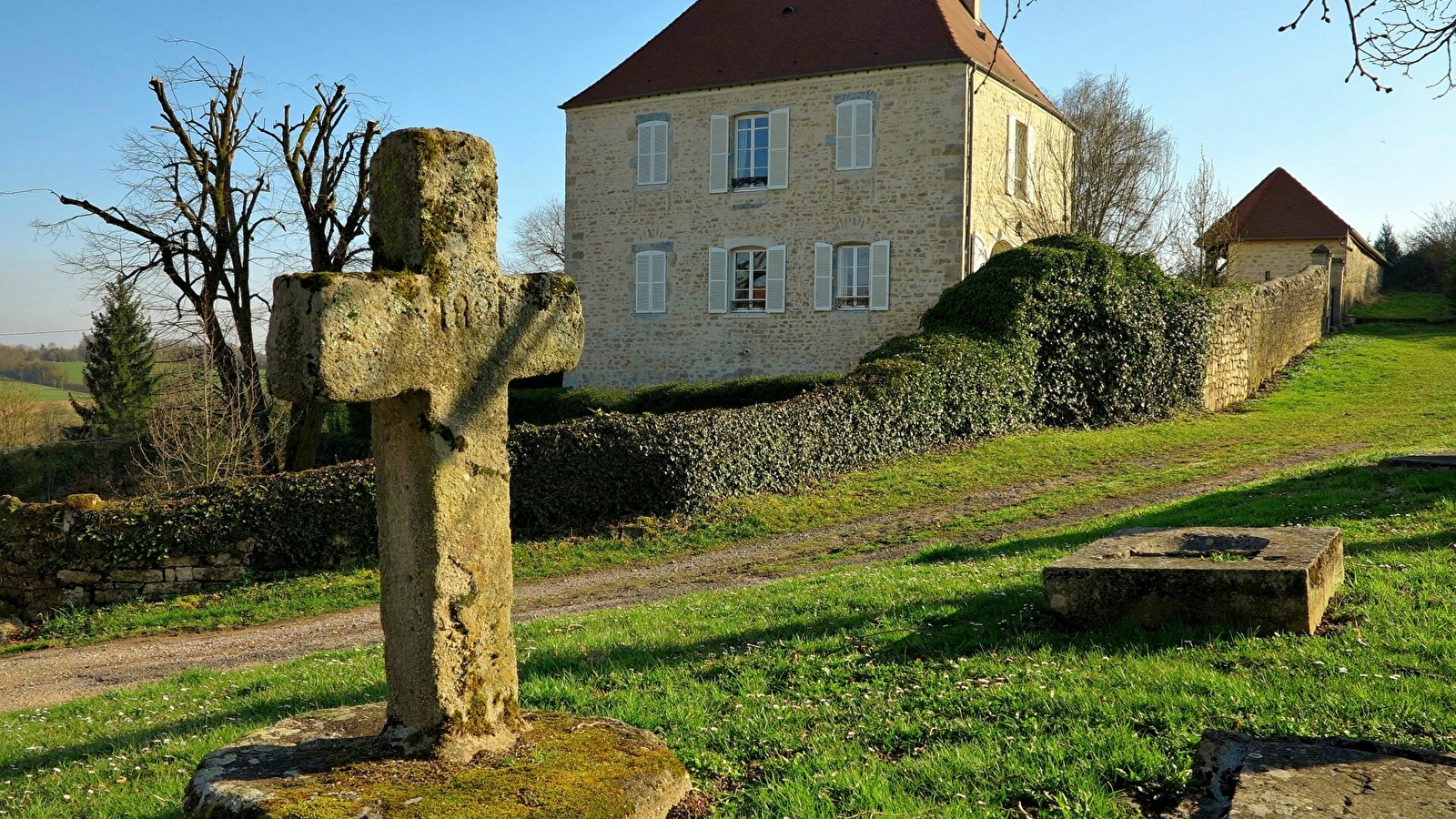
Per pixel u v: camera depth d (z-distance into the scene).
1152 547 7.19
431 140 3.89
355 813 3.40
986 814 3.88
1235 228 37.69
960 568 9.43
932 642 6.45
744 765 4.66
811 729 5.06
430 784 3.64
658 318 27.02
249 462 21.78
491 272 4.08
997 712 5.03
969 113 23.86
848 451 17.52
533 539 14.92
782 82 25.44
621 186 27.28
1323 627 6.07
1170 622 6.23
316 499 14.15
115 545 13.88
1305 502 10.62
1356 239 41.84
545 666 6.73
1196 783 3.83
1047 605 6.56
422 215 3.86
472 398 4.00
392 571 3.95
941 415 18.98
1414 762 3.65
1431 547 7.96
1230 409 23.25
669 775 4.02
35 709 8.02
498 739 4.07
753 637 7.12
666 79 26.91
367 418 28.11
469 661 4.01
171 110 21.81
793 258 25.56
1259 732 4.47
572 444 15.26
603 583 12.55
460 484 3.96
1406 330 35.53
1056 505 14.16
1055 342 21.03
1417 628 5.84
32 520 14.08
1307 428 19.50
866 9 26.06
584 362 27.89
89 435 34.03
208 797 3.57
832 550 13.12
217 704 6.93
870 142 24.62
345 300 3.52
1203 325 22.33
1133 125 30.05
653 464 15.23
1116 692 5.11
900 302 24.45
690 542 14.24
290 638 11.09
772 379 22.16
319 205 22.86
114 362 34.72
